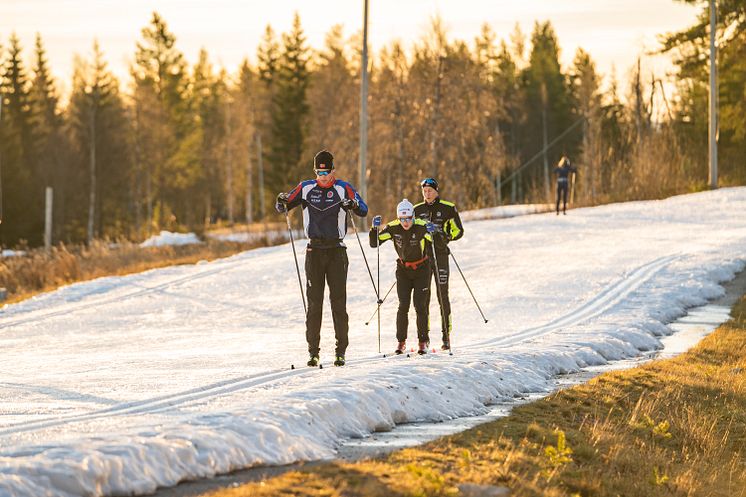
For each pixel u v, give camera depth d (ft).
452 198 267.18
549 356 59.98
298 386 43.86
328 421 37.52
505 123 460.96
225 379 48.37
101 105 393.50
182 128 465.06
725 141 304.50
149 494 28.37
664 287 99.81
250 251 144.87
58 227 375.45
